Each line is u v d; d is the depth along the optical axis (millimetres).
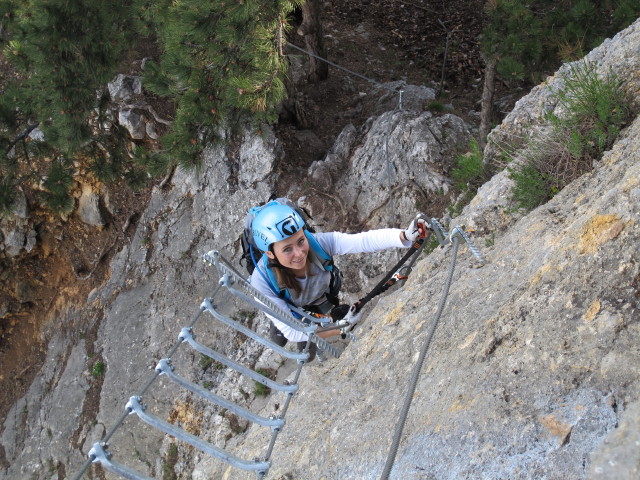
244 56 6883
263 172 10781
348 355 4660
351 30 14688
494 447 2570
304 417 4188
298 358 3385
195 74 7230
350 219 9961
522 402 2654
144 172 9977
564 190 4262
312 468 3549
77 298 12773
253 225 3434
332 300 3887
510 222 4965
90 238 12750
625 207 2947
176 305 11195
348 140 10766
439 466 2717
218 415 9734
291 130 11430
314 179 10406
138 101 11703
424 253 6715
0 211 9227
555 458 2334
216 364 10227
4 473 11938
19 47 8164
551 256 3260
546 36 8703
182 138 7746
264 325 10141
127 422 10633
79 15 7336
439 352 3453
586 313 2771
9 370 13203
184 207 11719
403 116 10453
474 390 2895
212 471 5465
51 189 8938
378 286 3916
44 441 11734
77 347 12297
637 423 2189
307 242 3490
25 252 12891
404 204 9648
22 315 13328
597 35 8453
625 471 2061
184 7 6949
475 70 13445
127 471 2359
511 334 3027
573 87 4855
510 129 7055
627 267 2766
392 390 3578
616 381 2432
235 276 3238
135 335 11414
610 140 4484
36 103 8289
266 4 6664
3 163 9070
